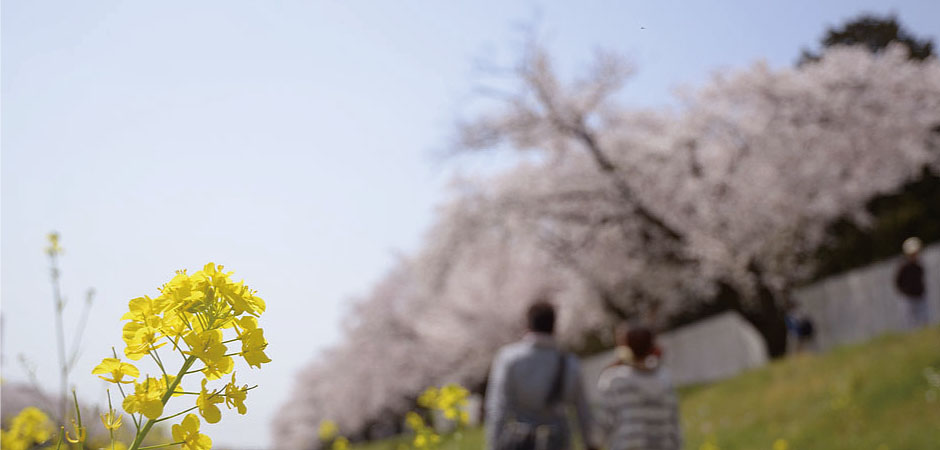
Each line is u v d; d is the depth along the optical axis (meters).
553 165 19.84
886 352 10.16
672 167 18.44
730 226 17.98
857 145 17.84
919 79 17.97
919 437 7.14
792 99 17.81
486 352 25.98
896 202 19.53
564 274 21.09
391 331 33.31
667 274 20.61
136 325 1.07
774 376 11.48
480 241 20.16
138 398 1.04
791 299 18.12
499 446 4.20
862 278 16.83
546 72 19.14
